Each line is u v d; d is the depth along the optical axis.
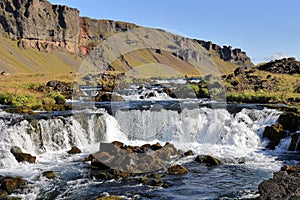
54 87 49.44
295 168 15.01
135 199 13.64
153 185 15.15
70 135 23.92
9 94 37.34
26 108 27.56
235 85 52.78
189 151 20.77
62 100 37.41
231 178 16.58
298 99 40.78
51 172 16.42
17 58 189.12
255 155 21.64
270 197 11.07
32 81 62.41
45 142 22.66
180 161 19.27
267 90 49.16
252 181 16.16
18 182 14.83
